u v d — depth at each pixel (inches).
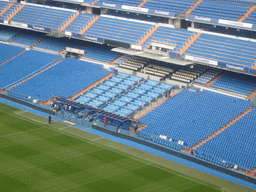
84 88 3508.9
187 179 2251.5
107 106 3240.7
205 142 2645.2
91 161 2390.5
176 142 2706.7
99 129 2908.5
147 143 2699.3
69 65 3924.7
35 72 3887.8
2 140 2605.8
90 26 4165.8
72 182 2129.7
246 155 2469.2
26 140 2630.4
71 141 2667.3
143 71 3705.7
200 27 3671.3
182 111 2999.5
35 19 4539.9
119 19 4114.2
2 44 4534.9
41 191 2027.6
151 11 3846.0
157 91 3371.1
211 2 3708.2
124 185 2130.9
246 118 2765.7
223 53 3321.9
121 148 2623.0
